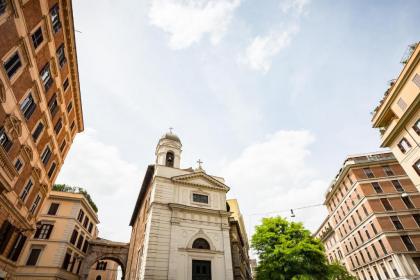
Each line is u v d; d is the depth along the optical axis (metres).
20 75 12.80
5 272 16.58
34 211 19.59
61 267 29.94
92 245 38.31
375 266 34.78
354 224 40.25
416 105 18.72
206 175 26.75
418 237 31.28
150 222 21.22
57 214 33.56
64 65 18.67
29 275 28.06
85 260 36.81
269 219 27.47
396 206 34.44
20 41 12.18
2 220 14.69
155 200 22.73
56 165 22.66
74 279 33.66
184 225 22.44
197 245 22.11
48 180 21.05
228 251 22.59
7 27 11.02
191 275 19.89
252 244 26.62
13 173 13.65
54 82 17.50
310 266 22.08
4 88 11.58
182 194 24.55
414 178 20.19
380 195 35.84
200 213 23.89
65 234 32.06
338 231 46.53
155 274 18.73
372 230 34.97
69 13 16.78
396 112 21.03
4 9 10.80
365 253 37.28
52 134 19.38
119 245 39.41
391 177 37.03
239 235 32.78
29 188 17.52
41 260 29.39
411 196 34.69
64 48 17.98
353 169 39.44
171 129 33.56
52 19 15.25
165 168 25.84
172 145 31.08
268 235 25.31
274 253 23.02
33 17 12.93
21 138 14.31
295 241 24.09
